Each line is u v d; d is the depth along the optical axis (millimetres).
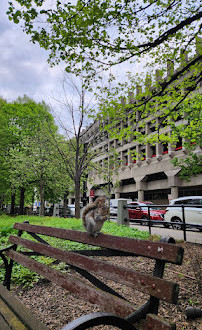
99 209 2615
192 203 13219
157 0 5719
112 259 6156
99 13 5340
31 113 29766
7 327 2037
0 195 38906
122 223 12039
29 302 3721
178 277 4797
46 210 37312
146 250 1902
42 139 23078
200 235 10633
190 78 7977
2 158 28297
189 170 17141
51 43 6004
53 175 24188
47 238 8000
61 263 5305
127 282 1901
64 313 3359
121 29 6148
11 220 17391
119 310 1809
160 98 8141
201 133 12891
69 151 20812
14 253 3613
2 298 2693
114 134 9219
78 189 17344
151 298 1702
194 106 13453
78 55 6363
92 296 2094
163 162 33594
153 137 9852
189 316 3309
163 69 7844
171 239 1875
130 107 8227
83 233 2689
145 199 40656
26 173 24547
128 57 6477
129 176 40875
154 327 1541
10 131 28828
